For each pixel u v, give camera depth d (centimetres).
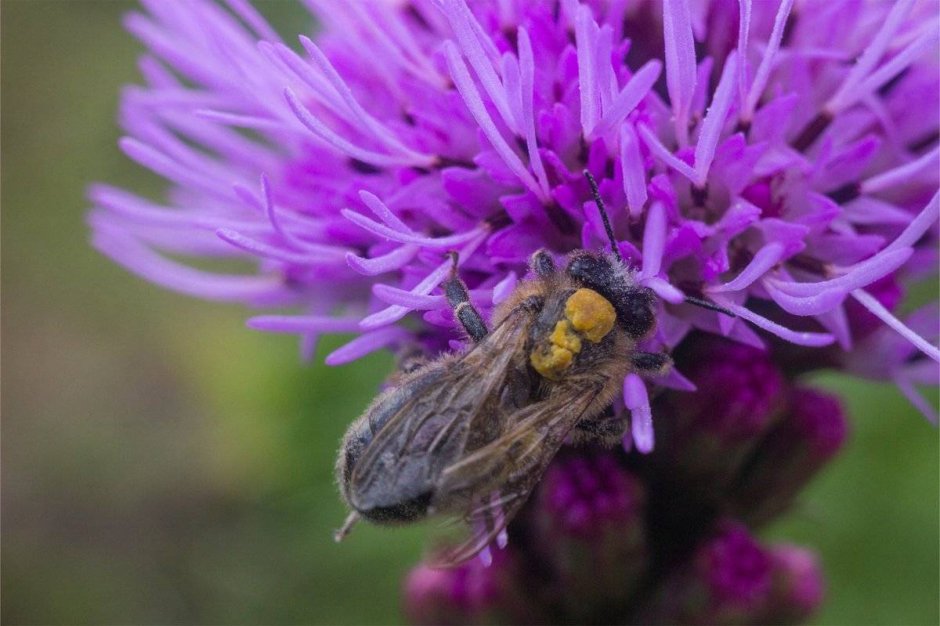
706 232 7
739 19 8
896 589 11
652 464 8
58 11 20
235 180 8
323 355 12
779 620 8
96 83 20
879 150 8
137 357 18
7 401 18
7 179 20
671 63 7
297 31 12
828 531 11
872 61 7
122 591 16
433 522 7
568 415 7
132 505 17
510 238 7
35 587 17
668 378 7
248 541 15
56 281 19
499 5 8
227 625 15
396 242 8
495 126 7
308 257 8
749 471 8
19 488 17
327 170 8
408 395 7
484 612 8
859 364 8
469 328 7
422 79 8
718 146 7
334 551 12
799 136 8
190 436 17
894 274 8
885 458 11
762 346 7
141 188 19
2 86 20
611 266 7
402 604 9
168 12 8
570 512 8
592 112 7
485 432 7
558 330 7
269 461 12
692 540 8
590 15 7
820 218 7
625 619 8
